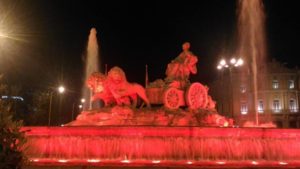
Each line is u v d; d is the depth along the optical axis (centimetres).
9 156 634
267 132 1396
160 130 1357
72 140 1359
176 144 1352
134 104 1655
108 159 1334
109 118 1553
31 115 3744
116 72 1633
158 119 1552
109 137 1356
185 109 1661
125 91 1633
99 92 1658
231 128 1381
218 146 1363
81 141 1355
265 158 1379
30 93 4250
